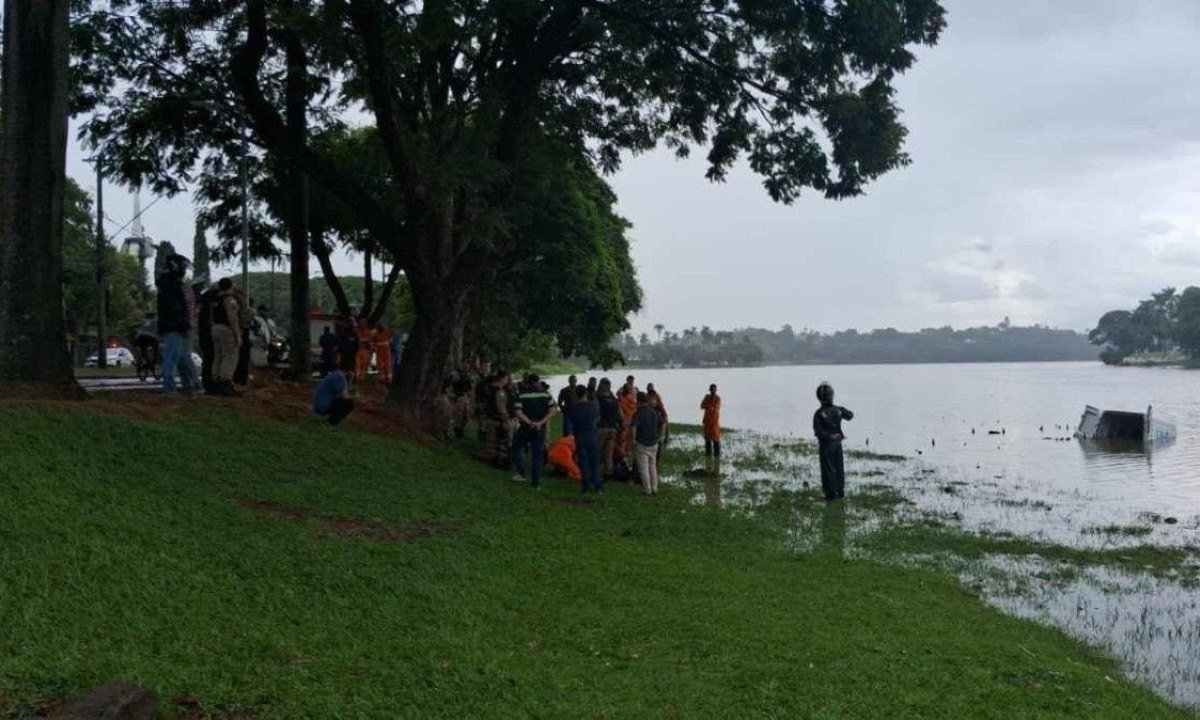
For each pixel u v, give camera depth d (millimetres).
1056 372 162625
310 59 19531
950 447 33656
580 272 38938
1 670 5449
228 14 19531
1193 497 21047
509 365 46844
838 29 16641
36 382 11820
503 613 8328
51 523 7766
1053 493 21562
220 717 5449
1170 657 9344
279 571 8188
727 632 8273
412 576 8820
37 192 11891
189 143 22156
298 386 20875
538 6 15844
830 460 18844
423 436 17750
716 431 24875
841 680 7215
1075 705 7125
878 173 18125
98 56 19688
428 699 6121
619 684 6812
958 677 7570
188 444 11461
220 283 15344
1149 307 187250
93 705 5055
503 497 14055
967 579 12297
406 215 18297
